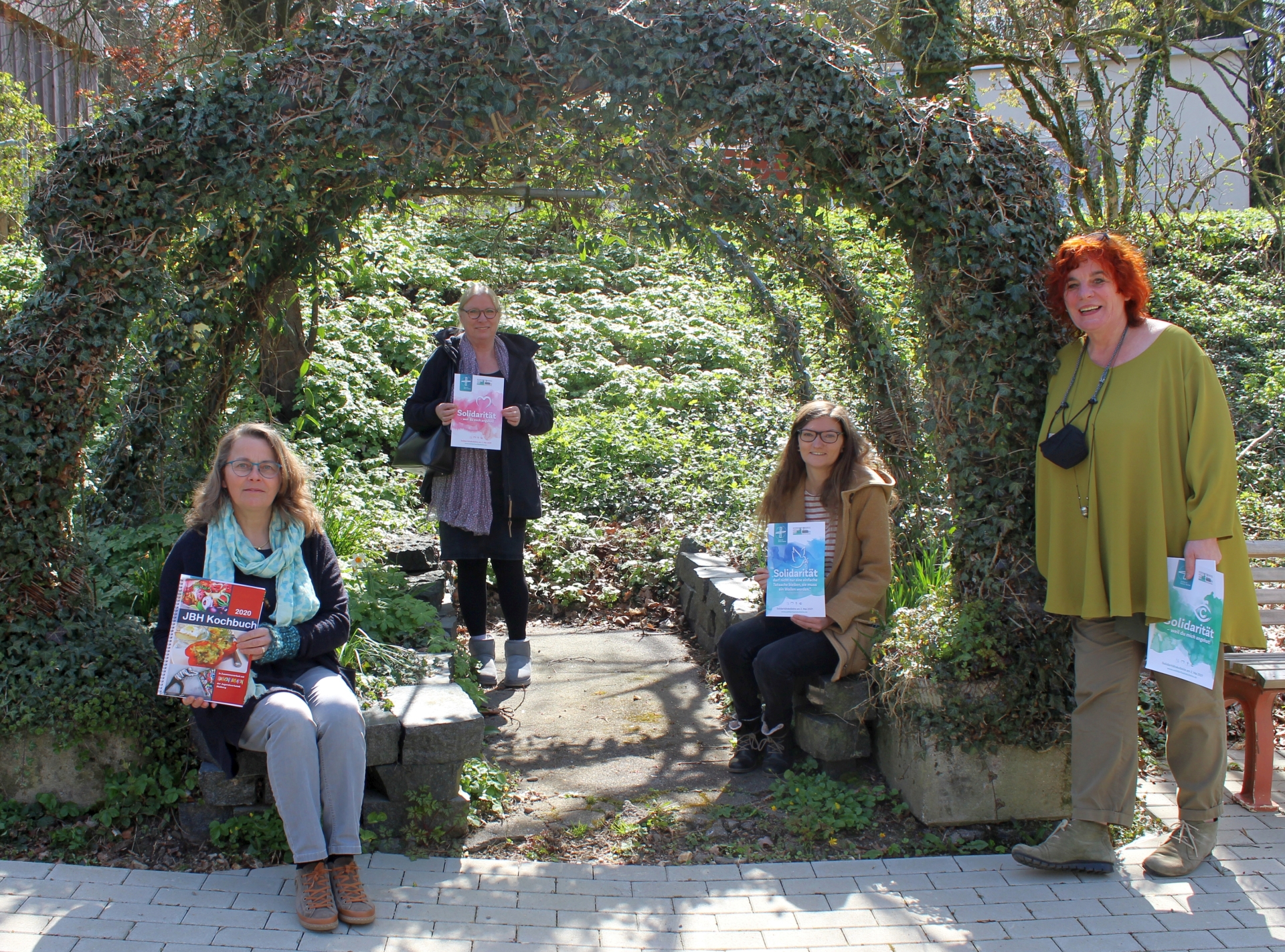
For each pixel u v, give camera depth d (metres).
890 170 3.52
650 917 2.99
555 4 3.36
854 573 4.07
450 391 4.86
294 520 3.36
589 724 4.73
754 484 7.95
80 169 3.41
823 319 5.29
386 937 2.82
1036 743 3.54
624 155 3.76
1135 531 3.19
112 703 3.36
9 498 3.40
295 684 3.18
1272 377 9.73
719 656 4.22
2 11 9.95
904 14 4.84
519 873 3.26
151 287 3.59
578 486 8.20
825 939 2.88
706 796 3.93
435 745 3.44
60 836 3.29
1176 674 3.09
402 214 4.49
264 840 3.30
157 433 4.46
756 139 3.53
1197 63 14.05
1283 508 6.58
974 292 3.59
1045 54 6.62
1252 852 3.40
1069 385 3.40
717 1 3.51
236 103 3.39
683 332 11.64
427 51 3.38
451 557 4.96
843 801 3.76
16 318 3.49
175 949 2.70
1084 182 6.78
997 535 3.62
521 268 13.02
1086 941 2.87
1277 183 7.46
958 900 3.11
